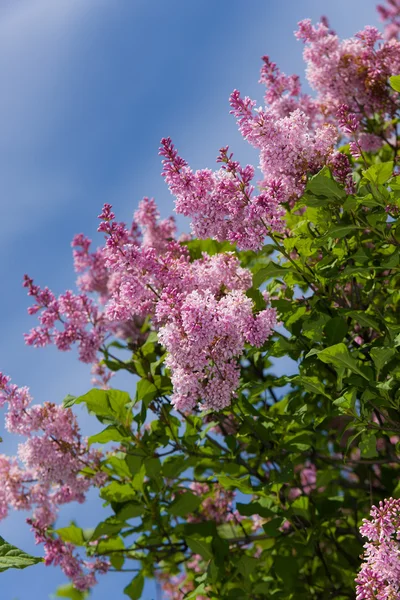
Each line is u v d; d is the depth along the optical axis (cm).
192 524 557
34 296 555
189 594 552
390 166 416
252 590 559
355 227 428
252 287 450
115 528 534
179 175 422
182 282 445
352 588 593
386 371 438
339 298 489
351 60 573
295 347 489
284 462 513
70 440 530
